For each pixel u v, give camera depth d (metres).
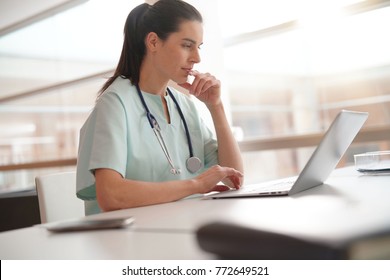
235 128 2.79
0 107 5.31
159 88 1.49
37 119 5.32
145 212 0.90
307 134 2.68
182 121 1.52
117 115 1.28
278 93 4.17
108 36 3.67
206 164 1.59
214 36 2.93
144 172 1.34
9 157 5.19
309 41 3.14
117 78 1.46
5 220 2.50
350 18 2.60
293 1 2.75
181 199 1.18
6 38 4.75
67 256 0.57
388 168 1.29
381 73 3.63
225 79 2.97
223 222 0.47
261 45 3.07
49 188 1.52
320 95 4.07
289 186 1.10
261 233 0.43
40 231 0.77
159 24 1.40
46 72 4.47
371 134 2.47
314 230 0.47
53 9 4.13
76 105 5.08
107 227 0.73
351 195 0.84
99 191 1.14
